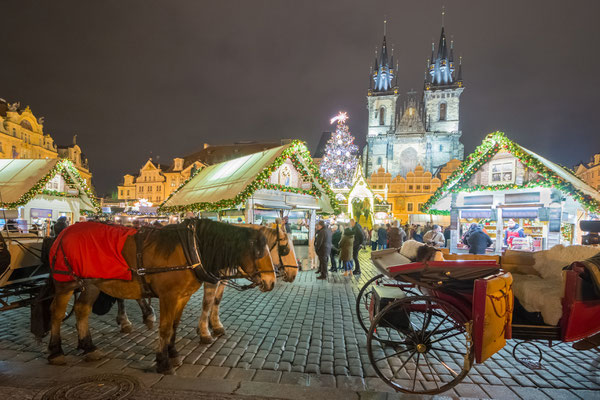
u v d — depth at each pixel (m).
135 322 5.54
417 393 3.26
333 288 8.38
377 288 4.97
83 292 3.96
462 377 3.21
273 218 12.59
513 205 11.26
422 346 3.48
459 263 3.46
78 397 3.04
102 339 4.71
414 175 50.12
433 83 76.19
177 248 3.67
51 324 3.82
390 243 11.88
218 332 4.96
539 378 3.76
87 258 3.58
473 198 12.45
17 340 4.61
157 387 3.25
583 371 3.95
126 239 3.70
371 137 75.69
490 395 3.39
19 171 13.55
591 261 3.26
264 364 4.01
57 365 3.76
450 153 71.94
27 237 4.66
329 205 12.41
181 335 4.95
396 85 78.88
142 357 4.10
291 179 11.38
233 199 9.23
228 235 3.85
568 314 3.22
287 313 6.16
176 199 12.12
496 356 4.36
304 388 3.29
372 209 20.17
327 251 9.49
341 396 3.15
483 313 3.06
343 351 4.43
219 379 3.44
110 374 3.51
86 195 16.23
